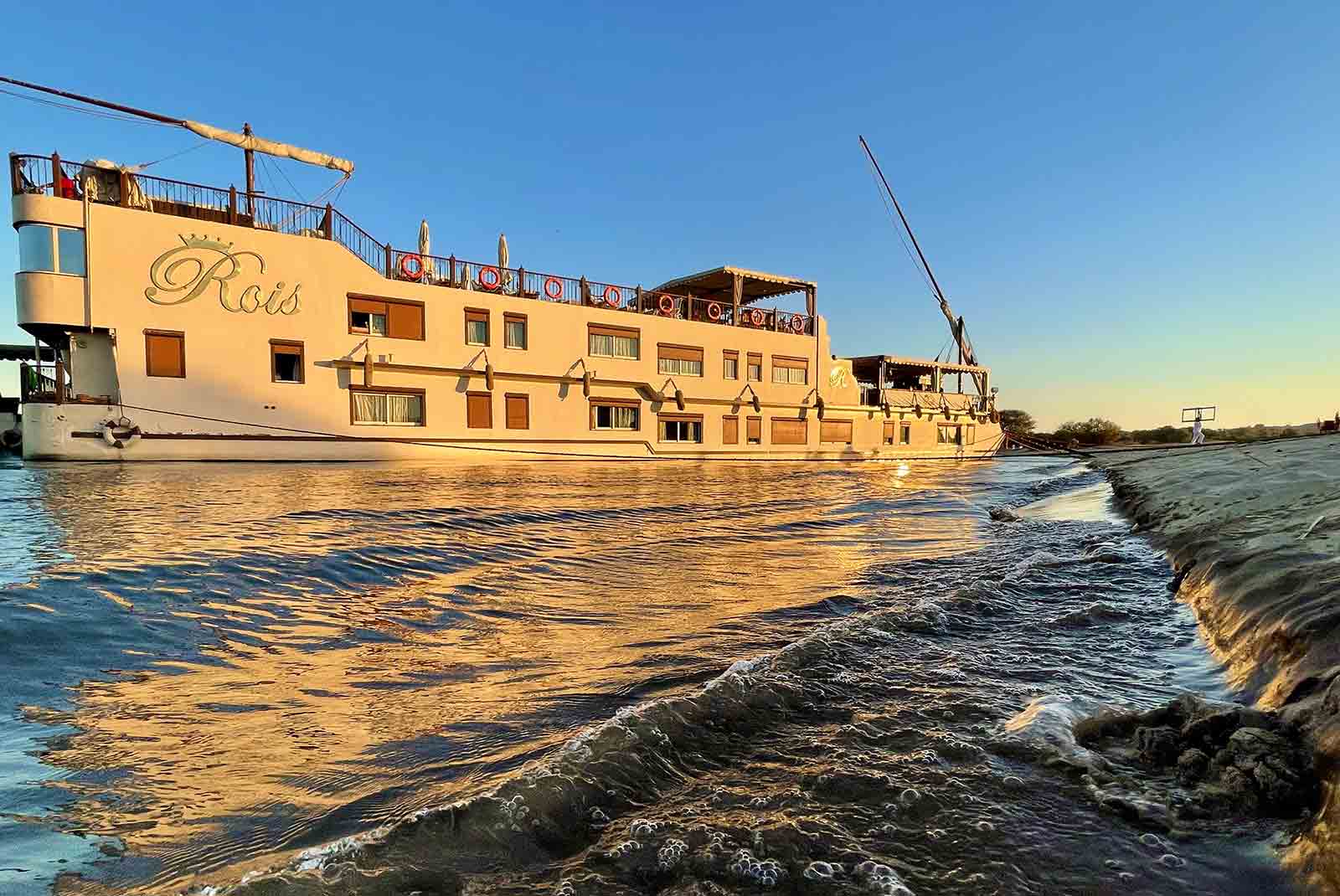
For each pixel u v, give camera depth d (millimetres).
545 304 29281
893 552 9203
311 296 24047
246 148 23859
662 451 32812
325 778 2936
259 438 23078
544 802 2582
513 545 9234
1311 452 14586
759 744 3193
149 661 4375
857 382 41969
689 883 2150
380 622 5539
